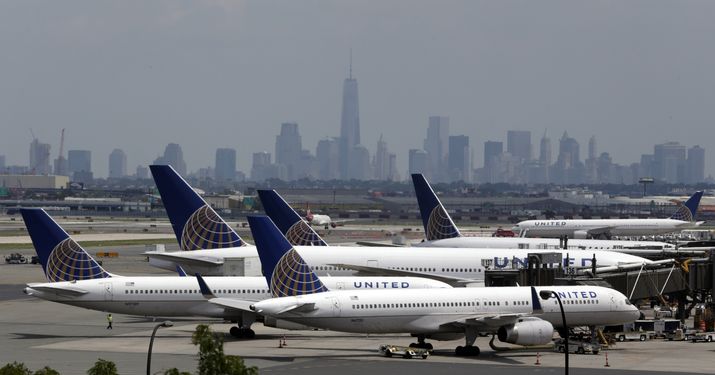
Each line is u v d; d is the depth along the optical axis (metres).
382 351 165.12
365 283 187.12
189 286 185.12
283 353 166.12
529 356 166.50
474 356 166.25
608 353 169.88
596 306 176.12
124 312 183.88
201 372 85.06
